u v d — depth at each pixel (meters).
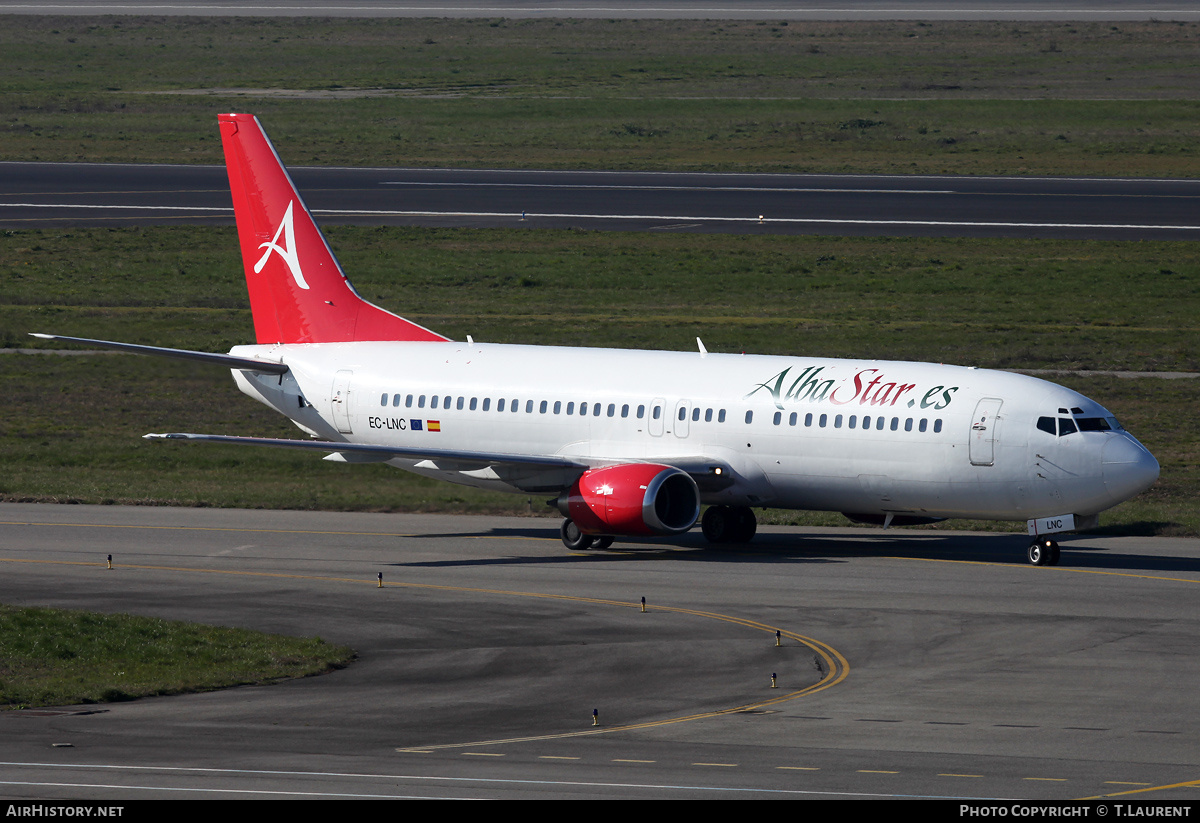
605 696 107.31
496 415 186.75
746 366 178.38
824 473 168.75
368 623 134.12
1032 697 106.25
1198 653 120.75
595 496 168.38
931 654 121.19
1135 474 156.38
